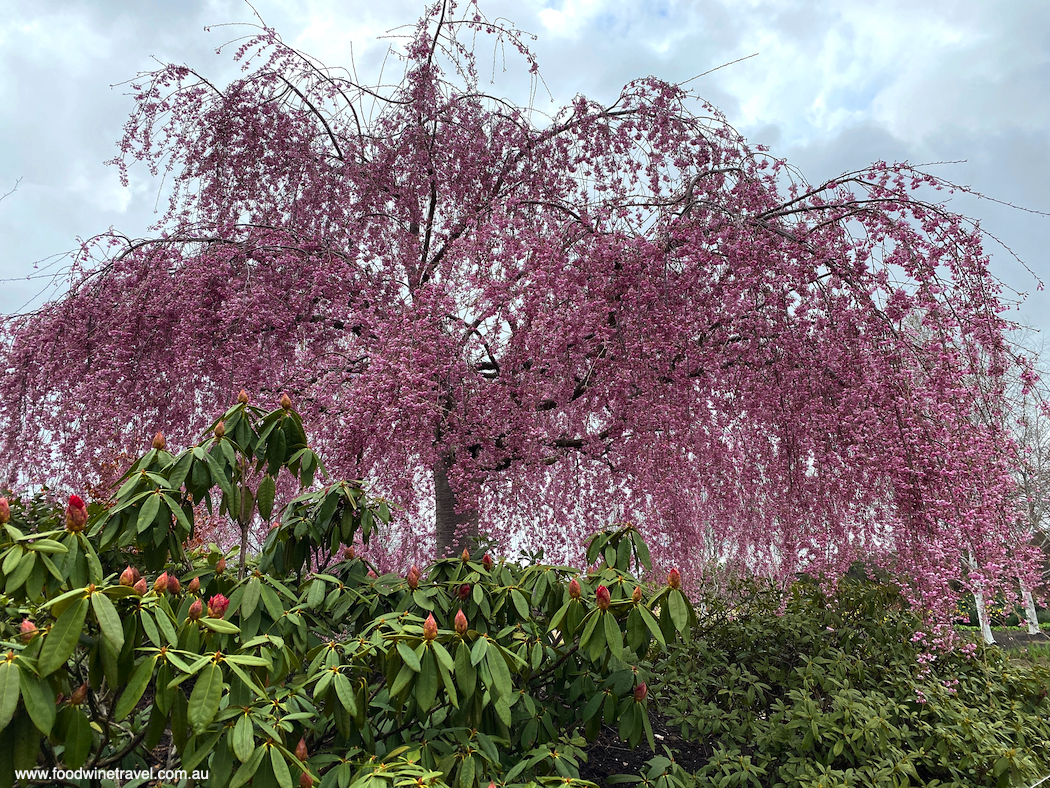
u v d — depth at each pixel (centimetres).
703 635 386
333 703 176
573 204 411
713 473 389
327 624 248
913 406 285
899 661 327
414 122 471
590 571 252
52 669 120
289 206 473
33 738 122
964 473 269
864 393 306
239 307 359
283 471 373
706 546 470
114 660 137
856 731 254
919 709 303
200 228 431
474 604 232
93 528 186
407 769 148
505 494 415
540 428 396
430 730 193
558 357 364
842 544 335
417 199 490
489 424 377
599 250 351
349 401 344
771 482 380
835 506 348
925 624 335
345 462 354
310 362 395
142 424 386
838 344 320
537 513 428
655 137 419
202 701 130
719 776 243
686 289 353
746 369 375
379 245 469
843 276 324
